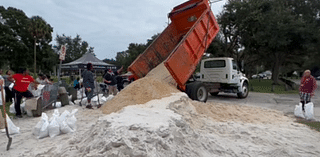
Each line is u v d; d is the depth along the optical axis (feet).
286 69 129.49
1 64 111.14
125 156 7.99
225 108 22.89
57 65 128.88
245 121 17.97
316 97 37.96
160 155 8.49
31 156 9.84
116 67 53.57
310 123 17.90
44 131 12.80
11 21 110.11
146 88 21.12
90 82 22.41
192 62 25.76
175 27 33.04
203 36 27.27
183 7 31.94
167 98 18.47
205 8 28.45
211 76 35.37
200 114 18.79
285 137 13.70
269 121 18.30
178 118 12.13
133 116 11.72
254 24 58.70
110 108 19.65
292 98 35.81
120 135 8.80
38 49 118.11
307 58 88.99
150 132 9.30
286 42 52.39
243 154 10.73
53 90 23.17
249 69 124.88
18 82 18.60
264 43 57.62
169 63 22.44
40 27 82.74
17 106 18.58
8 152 10.53
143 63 29.40
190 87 25.39
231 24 66.54
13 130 13.61
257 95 40.27
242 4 58.90
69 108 22.85
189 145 10.32
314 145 12.26
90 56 49.75
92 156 8.16
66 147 10.43
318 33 52.19
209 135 13.19
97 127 10.67
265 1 58.80
